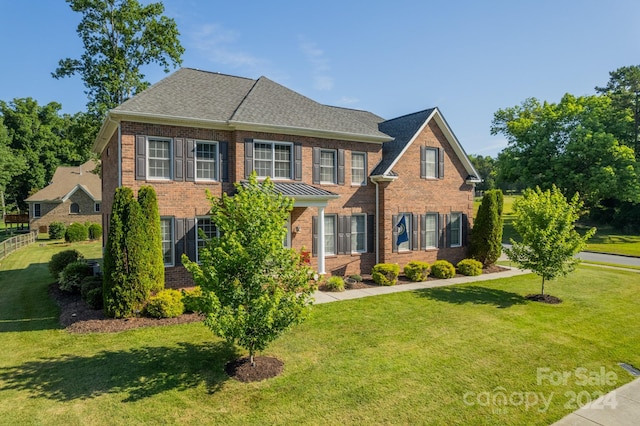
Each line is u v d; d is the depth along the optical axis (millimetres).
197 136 15797
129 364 9055
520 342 10867
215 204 9234
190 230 15656
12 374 8570
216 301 7750
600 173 38406
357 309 13742
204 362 9180
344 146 19469
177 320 12234
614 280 19500
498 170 49688
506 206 69000
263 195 8977
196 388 7961
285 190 16281
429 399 7691
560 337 11336
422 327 11898
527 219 15953
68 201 43000
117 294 12234
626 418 7250
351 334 11219
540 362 9609
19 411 7094
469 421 7000
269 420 6863
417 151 21344
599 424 7043
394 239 20438
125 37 27859
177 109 15422
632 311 14070
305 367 8992
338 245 19266
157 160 15234
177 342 10422
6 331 11398
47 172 62094
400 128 22641
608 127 43062
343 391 7906
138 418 6883
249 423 6770
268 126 16703
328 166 19250
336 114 20422
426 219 22016
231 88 18797
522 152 46281
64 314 12930
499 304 14688
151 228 12992
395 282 18125
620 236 42938
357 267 19844
